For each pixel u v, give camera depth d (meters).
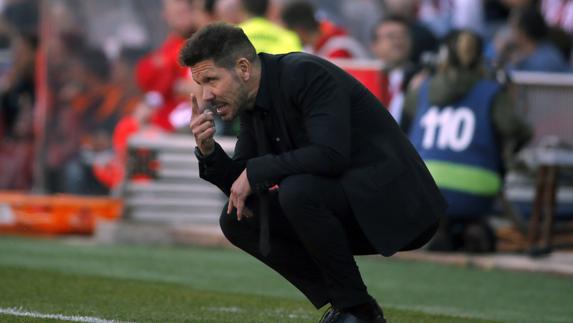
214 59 16.41
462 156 32.81
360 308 16.84
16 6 47.75
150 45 43.97
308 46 39.97
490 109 32.72
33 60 47.00
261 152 17.08
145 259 32.50
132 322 19.44
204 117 16.83
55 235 39.31
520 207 36.75
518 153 34.28
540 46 41.44
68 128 43.44
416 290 27.12
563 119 36.72
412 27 41.28
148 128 41.66
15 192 45.72
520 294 26.88
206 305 22.44
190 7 40.62
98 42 43.84
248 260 32.97
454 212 33.03
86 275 27.41
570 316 23.53
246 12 35.91
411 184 16.80
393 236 16.58
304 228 16.50
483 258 32.59
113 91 43.59
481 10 47.19
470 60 32.91
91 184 43.00
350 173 16.64
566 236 34.56
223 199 39.47
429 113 33.28
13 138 46.34
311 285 17.83
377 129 16.84
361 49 42.34
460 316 22.41
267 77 16.75
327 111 16.41
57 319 19.50
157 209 38.78
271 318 20.69
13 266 28.66
